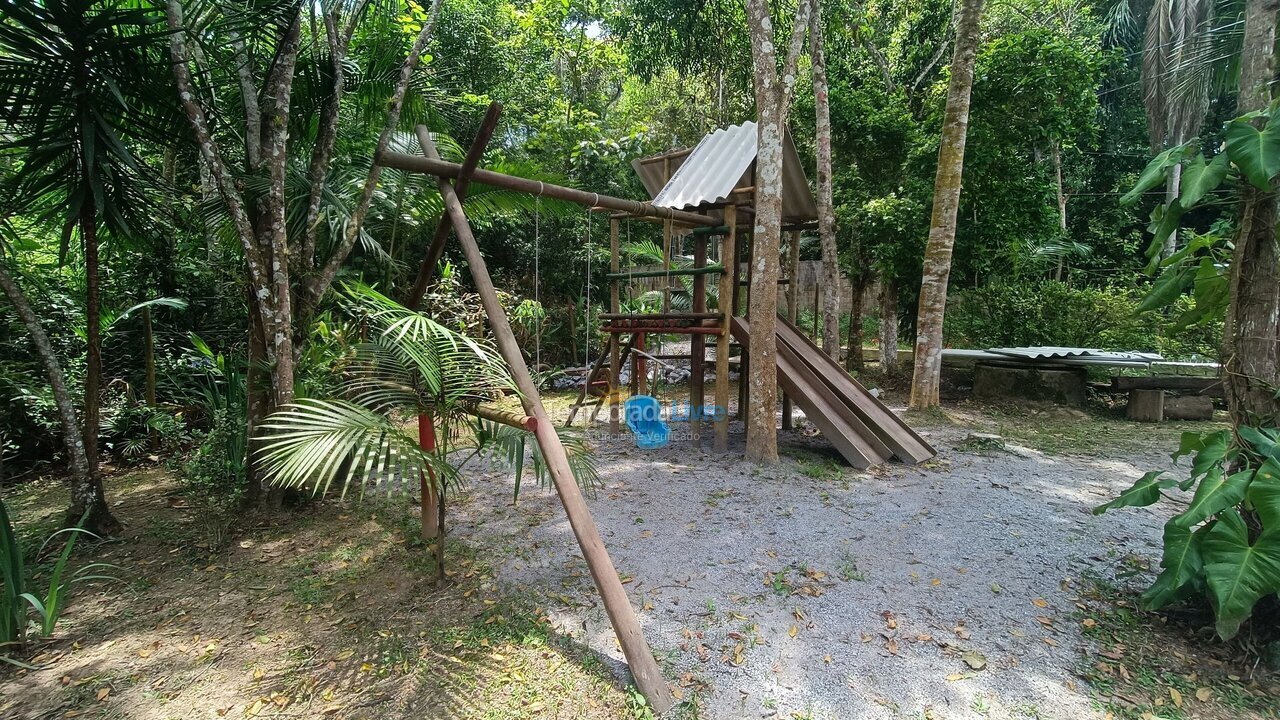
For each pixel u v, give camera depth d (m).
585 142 9.47
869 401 5.40
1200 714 1.85
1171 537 2.17
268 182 3.30
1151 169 2.43
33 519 3.66
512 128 9.86
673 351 11.43
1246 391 2.25
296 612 2.55
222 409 3.92
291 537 3.33
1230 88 8.30
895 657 2.15
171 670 2.17
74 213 3.11
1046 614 2.44
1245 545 1.97
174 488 4.30
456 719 1.88
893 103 8.67
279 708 1.95
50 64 2.79
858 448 4.57
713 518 3.55
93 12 2.88
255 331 3.57
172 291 5.80
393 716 1.90
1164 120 9.52
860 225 8.46
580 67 12.23
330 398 2.79
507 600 2.60
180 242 5.45
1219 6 7.05
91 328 3.35
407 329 2.26
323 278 3.56
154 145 3.70
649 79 10.96
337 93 3.49
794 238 6.34
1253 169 1.98
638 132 10.17
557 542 3.23
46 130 3.10
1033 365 7.44
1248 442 2.14
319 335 4.32
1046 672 2.06
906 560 2.95
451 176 3.42
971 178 7.45
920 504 3.77
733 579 2.76
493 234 9.27
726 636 2.29
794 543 3.16
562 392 8.77
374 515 3.64
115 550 3.21
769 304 4.58
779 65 9.65
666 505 3.79
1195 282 2.45
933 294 6.80
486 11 9.36
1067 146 7.78
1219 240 2.52
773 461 4.70
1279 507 1.92
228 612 2.56
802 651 2.20
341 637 2.35
